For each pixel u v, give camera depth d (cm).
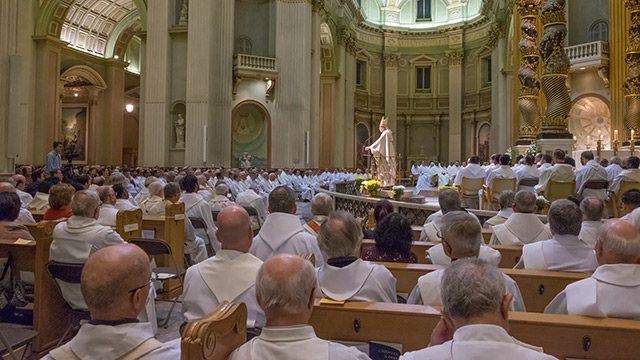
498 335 164
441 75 3941
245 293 296
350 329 270
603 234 273
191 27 2217
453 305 173
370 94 3872
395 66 3934
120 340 189
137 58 3706
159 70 2247
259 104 2411
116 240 407
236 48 2489
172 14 2298
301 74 2456
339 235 292
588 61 1830
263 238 407
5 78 944
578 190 892
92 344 188
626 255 265
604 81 1830
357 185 1631
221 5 2306
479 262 183
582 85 1922
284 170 2377
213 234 723
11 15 954
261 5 2520
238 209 315
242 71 2314
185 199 722
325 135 3238
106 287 189
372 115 3884
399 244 385
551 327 244
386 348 264
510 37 2864
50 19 2573
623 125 1723
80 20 2928
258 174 2058
